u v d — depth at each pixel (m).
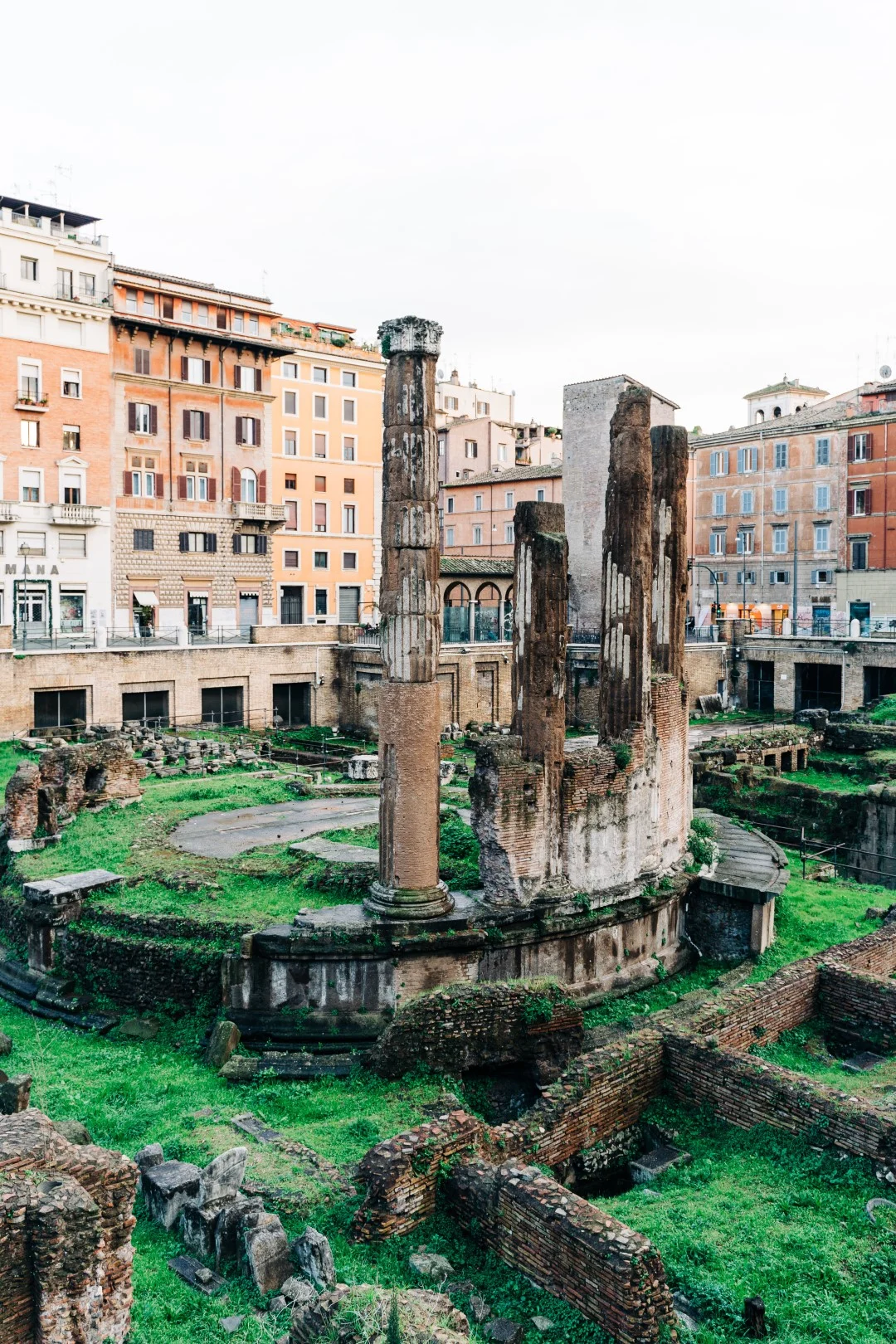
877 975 20.23
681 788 26.30
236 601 74.88
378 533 90.50
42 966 22.48
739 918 25.30
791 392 100.12
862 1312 11.05
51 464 65.31
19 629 61.03
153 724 53.50
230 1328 10.70
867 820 34.97
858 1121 14.03
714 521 90.25
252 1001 20.03
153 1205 13.01
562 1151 14.73
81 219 70.19
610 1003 22.56
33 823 27.53
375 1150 12.92
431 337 20.44
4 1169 9.96
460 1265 12.12
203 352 72.00
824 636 68.94
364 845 26.81
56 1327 9.41
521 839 21.69
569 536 76.31
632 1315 10.42
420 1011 17.80
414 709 20.73
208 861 25.34
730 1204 13.36
